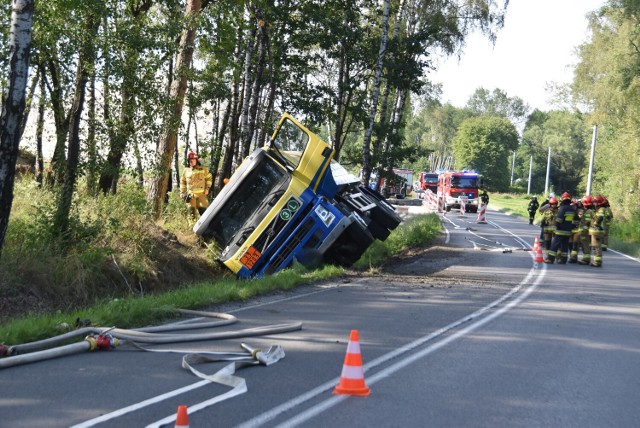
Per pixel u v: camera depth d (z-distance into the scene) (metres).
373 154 30.91
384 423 5.66
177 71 19.20
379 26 30.81
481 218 41.50
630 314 12.06
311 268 16.34
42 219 13.94
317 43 28.44
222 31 19.86
